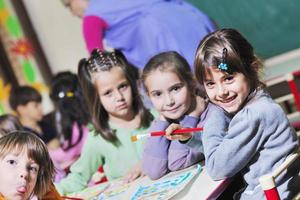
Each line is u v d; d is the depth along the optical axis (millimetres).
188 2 3123
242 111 1348
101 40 2953
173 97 1625
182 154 1612
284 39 3025
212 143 1399
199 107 1645
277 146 1338
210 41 1384
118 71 1811
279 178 1317
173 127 1522
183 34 2809
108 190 1687
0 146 1322
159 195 1411
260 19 3039
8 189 1297
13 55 3533
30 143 1332
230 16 3086
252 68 1383
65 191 1854
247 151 1336
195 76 1432
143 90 1814
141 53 2889
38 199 1354
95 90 1831
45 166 1357
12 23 3500
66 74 2492
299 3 2971
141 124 1859
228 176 1368
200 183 1425
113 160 1854
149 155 1639
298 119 2525
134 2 2893
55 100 2477
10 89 3438
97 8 2951
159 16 2854
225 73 1353
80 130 2396
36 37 3480
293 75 2545
